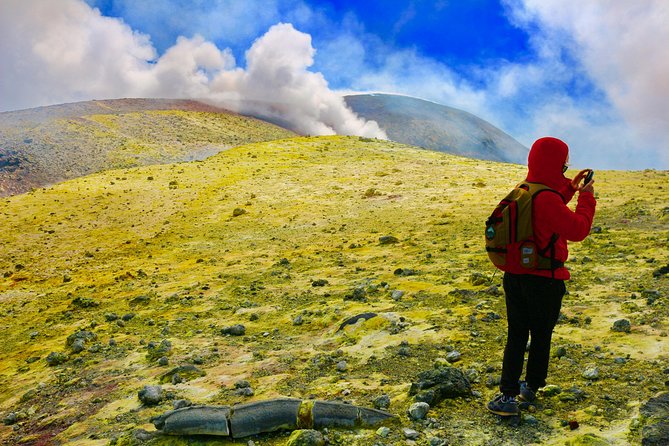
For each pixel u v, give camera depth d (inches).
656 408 167.8
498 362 240.2
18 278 739.4
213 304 466.3
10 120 4505.4
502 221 167.9
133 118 4970.5
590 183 164.6
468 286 403.9
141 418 231.5
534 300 168.2
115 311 499.5
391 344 287.0
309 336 336.5
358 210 994.1
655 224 581.6
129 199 1242.6
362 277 497.7
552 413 180.4
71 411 259.6
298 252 695.1
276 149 2004.2
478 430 175.3
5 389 321.1
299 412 190.2
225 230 926.4
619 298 323.6
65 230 1007.6
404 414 193.9
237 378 268.1
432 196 1059.3
